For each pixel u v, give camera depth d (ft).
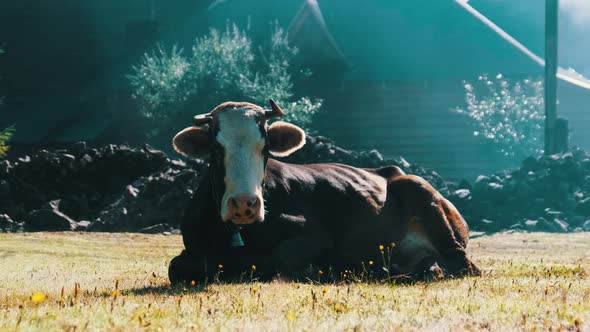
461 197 71.51
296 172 30.12
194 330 15.17
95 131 122.42
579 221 67.77
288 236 28.22
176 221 63.10
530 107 129.90
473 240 57.00
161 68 118.32
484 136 128.67
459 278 28.94
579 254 45.60
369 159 74.79
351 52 136.77
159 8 143.64
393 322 16.35
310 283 26.43
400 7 143.64
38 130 126.21
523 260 39.50
